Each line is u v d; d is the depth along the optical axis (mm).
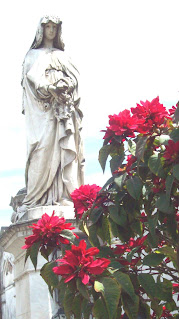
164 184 4820
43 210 10836
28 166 11664
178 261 4805
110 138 5234
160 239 5422
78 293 4465
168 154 4656
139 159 4746
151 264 4633
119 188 4793
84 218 5160
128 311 4258
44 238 4785
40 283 10312
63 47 12562
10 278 16906
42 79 11734
